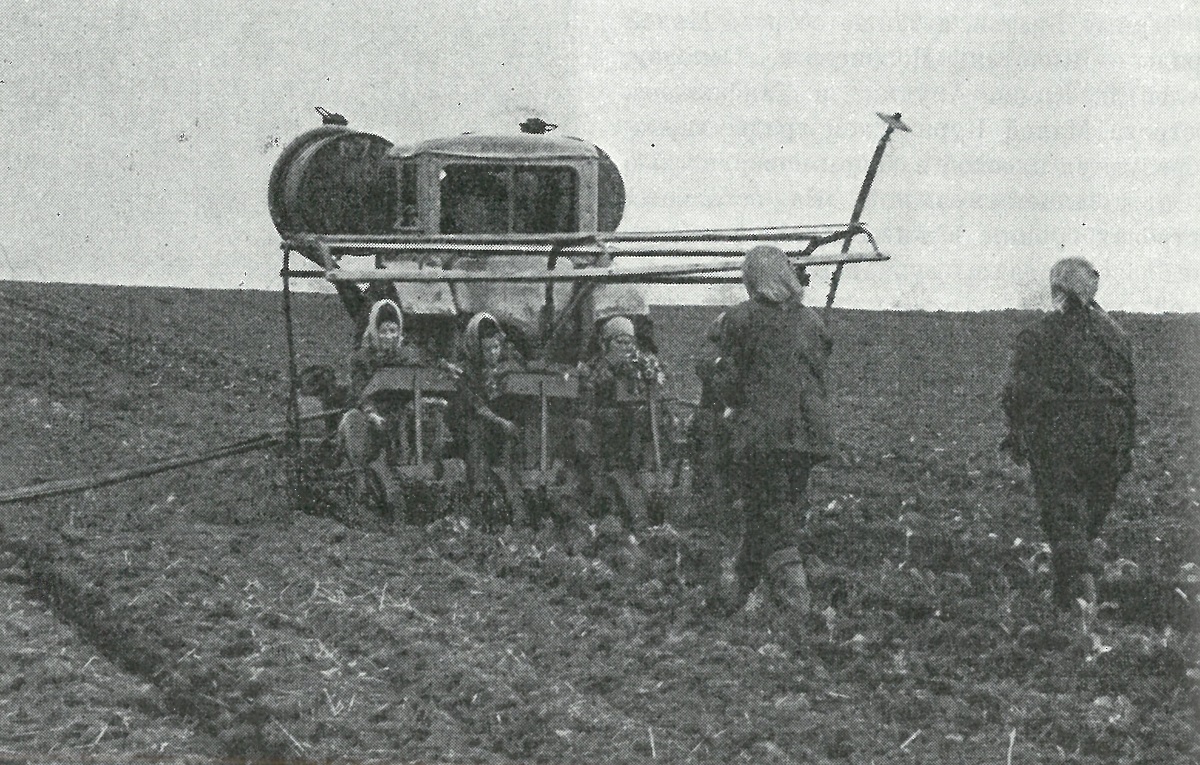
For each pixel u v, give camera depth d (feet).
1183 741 23.35
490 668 26.78
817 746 23.18
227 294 92.48
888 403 64.75
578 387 39.60
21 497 38.63
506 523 38.37
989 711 24.79
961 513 41.52
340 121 47.29
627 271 36.83
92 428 54.80
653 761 22.41
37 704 24.88
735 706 24.95
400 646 27.91
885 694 25.41
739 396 30.55
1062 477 31.37
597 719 24.20
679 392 59.31
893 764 22.41
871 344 81.20
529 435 39.34
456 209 44.62
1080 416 31.40
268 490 43.19
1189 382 67.36
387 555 35.24
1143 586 32.73
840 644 28.22
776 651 27.78
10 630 28.89
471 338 38.96
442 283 42.39
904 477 47.78
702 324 82.28
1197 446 52.65
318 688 25.48
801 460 30.37
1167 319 85.61
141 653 27.32
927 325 87.04
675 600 31.78
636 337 43.57
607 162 49.42
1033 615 30.09
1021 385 32.14
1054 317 32.07
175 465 40.93
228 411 60.54
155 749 22.85
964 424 59.52
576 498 39.27
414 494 38.78
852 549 36.76
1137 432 55.83
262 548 35.65
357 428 39.04
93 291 88.07
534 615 30.32
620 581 33.45
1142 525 39.65
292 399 41.01
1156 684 26.09
